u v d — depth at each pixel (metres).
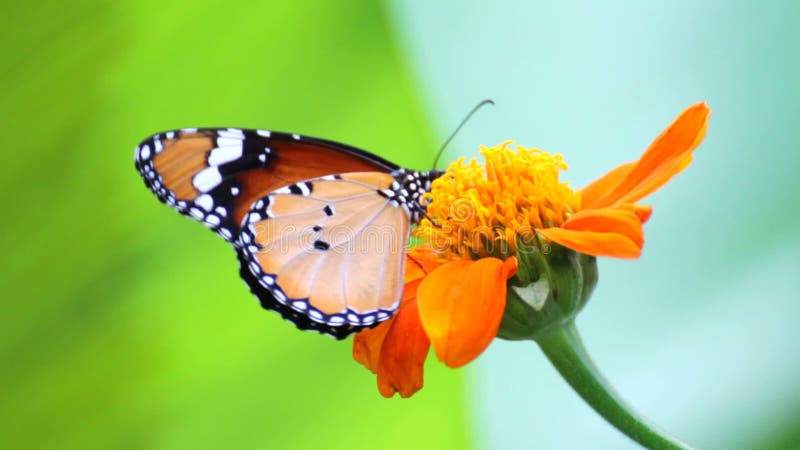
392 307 0.65
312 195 0.66
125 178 0.66
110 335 0.66
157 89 0.66
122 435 0.66
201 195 0.65
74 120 0.65
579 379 0.65
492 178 0.65
